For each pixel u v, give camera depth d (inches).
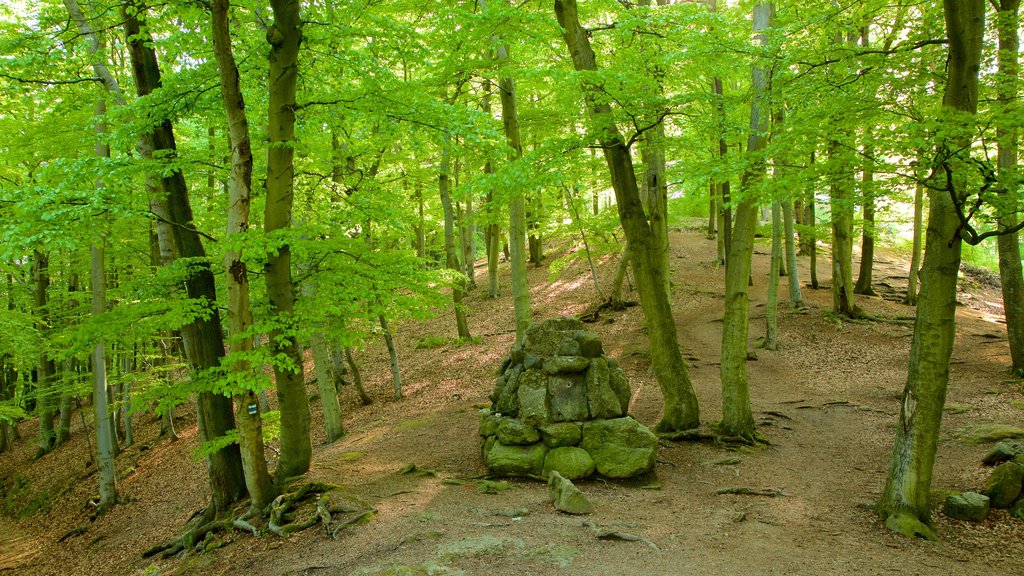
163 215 341.7
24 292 767.1
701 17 335.0
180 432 714.8
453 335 804.0
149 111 303.9
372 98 305.9
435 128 317.1
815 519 269.4
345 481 327.0
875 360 577.0
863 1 318.3
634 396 508.1
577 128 629.9
